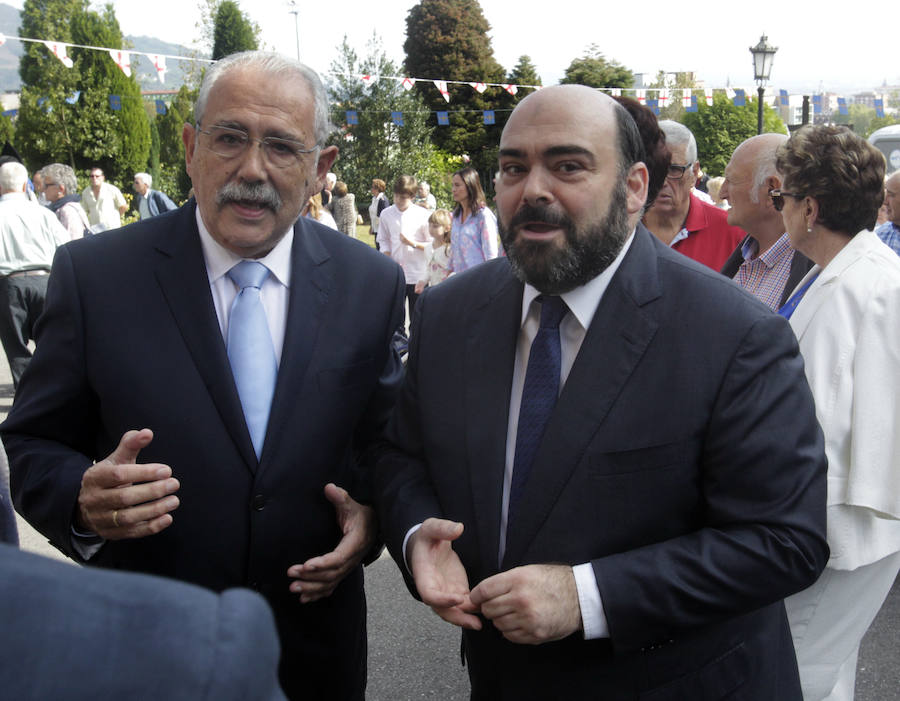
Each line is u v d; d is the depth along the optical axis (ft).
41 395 5.13
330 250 5.75
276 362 5.38
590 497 4.28
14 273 17.16
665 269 4.55
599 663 4.33
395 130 80.38
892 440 5.67
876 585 6.13
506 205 4.47
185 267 5.24
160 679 1.41
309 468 5.31
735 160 8.16
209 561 5.12
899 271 5.99
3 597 1.36
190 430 5.03
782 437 4.10
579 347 4.58
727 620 4.30
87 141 78.28
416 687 8.99
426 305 5.35
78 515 4.80
